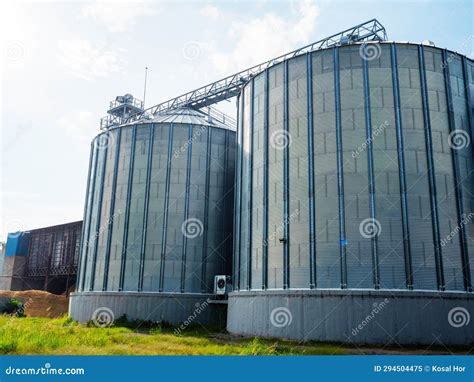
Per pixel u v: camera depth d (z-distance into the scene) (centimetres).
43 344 2214
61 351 2109
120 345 2406
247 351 2158
